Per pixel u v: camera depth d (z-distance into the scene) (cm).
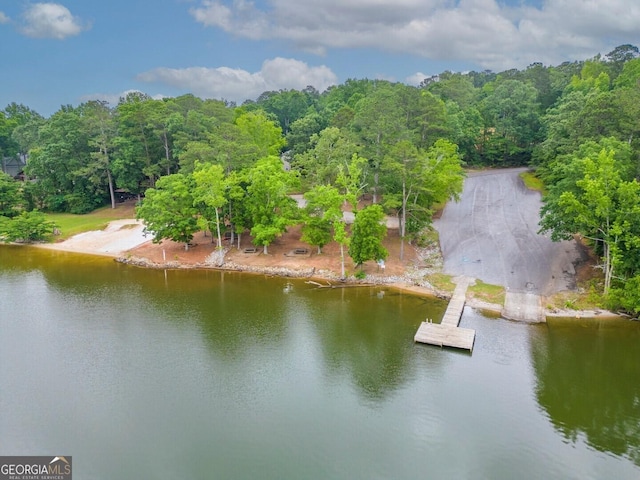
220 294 4794
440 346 3625
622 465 2448
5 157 11556
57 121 8362
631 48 12225
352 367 3394
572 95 8725
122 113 8412
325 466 2448
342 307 4422
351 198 4956
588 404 2948
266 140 7844
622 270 4084
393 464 2464
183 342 3778
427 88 12112
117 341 3791
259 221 5634
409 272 5084
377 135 6169
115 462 2475
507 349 3566
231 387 3161
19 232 6656
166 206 5741
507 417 2828
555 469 2423
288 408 2934
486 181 8100
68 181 8300
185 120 8206
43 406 2934
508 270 4878
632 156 5006
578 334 3762
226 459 2500
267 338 3853
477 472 2406
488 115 9675
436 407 2925
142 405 2953
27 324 4088
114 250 6328
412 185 5259
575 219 4103
